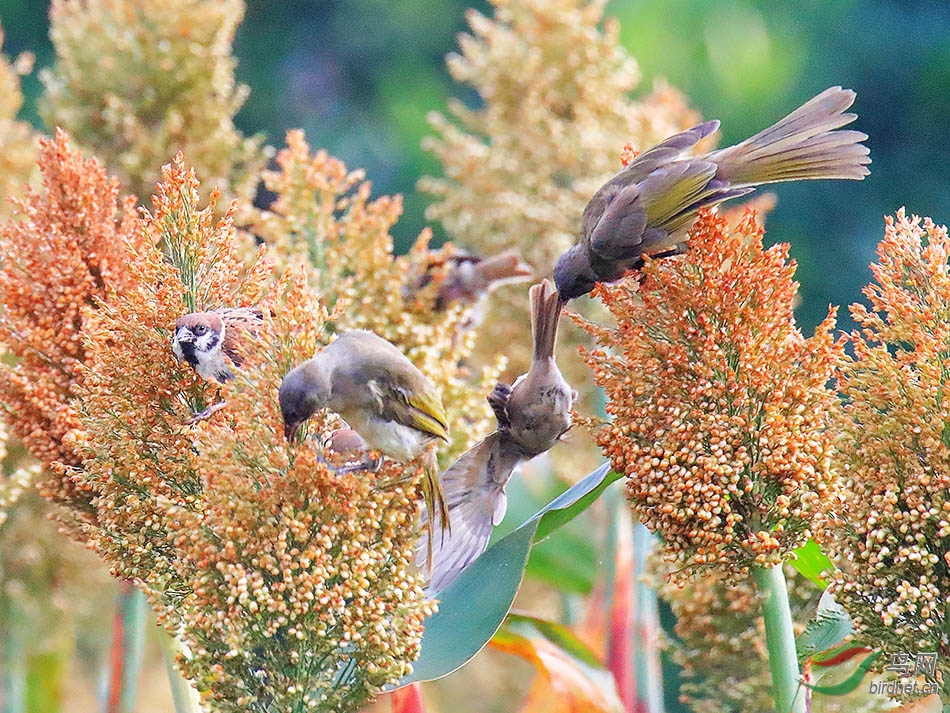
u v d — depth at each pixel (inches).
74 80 347.3
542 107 356.5
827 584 333.4
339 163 342.6
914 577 328.5
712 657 336.8
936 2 604.1
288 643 328.5
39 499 349.7
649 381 330.0
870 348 329.4
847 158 331.3
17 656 352.8
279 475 328.5
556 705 342.3
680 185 331.6
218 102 347.9
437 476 329.7
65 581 351.9
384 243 342.0
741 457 329.1
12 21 591.2
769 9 591.8
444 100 627.5
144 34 346.9
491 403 334.0
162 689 395.2
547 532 335.3
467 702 362.0
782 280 329.7
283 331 329.1
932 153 589.0
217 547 328.8
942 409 328.5
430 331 341.1
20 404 333.4
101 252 334.6
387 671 329.1
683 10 569.6
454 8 645.9
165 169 331.9
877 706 332.8
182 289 331.3
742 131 578.6
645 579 338.3
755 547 328.8
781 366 329.4
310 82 634.8
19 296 334.0
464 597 334.0
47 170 334.6
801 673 331.3
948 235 331.0
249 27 637.3
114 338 330.6
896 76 593.9
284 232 342.0
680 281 329.7
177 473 330.0
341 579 328.8
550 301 334.0
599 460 352.2
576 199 354.0
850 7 598.9
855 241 573.9
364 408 328.5
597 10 357.7
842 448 329.4
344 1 647.8
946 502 328.2
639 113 356.2
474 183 355.3
